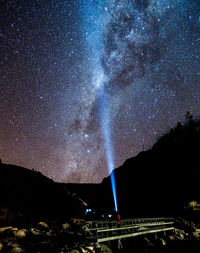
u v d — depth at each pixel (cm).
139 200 4816
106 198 6194
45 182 4112
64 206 3538
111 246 1343
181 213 3030
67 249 1038
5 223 1850
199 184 3706
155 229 1748
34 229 1405
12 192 2952
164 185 4538
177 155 4956
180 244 1608
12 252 942
